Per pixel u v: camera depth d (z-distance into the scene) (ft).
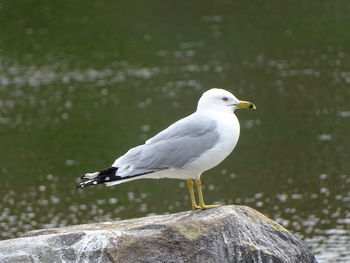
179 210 56.29
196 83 91.61
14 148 73.15
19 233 53.16
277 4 127.34
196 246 32.81
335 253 47.09
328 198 56.80
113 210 57.16
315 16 118.93
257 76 93.15
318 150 67.26
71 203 59.16
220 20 120.26
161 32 114.93
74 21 120.16
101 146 71.72
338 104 80.12
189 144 34.65
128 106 84.23
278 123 75.66
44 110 84.79
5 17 121.90
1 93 91.09
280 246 34.35
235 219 33.88
